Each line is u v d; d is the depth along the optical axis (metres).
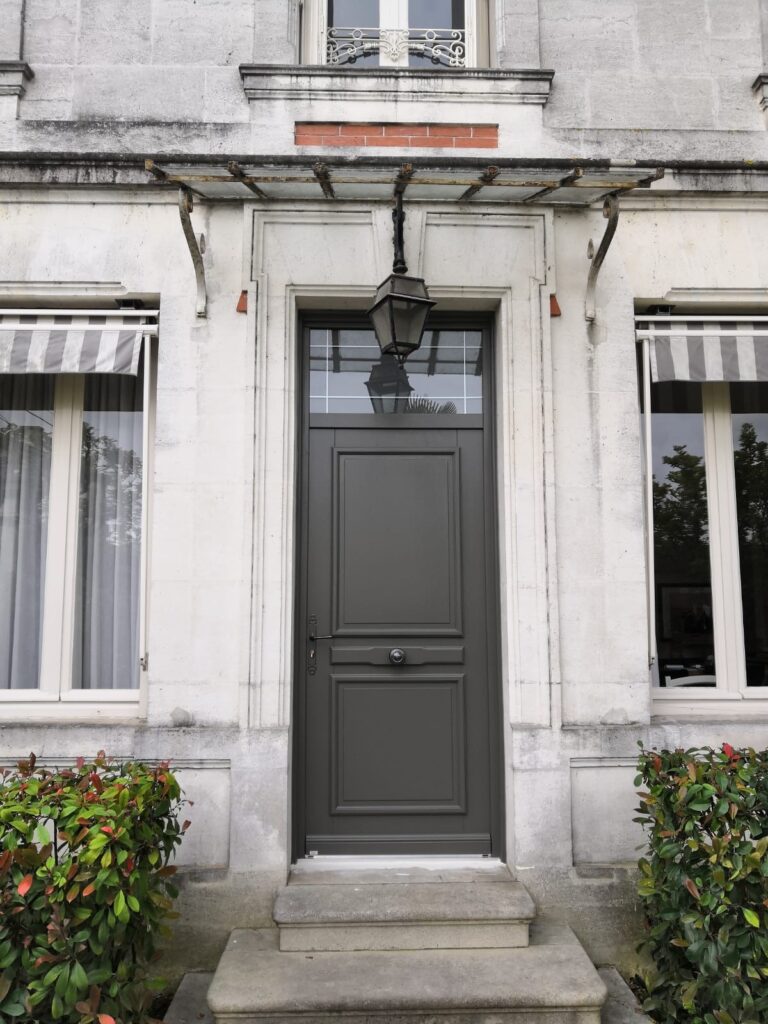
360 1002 2.84
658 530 4.07
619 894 3.51
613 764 3.61
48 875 2.54
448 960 3.11
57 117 3.88
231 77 3.91
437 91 3.91
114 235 3.80
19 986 2.55
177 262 3.79
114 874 2.54
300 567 3.89
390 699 3.87
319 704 3.86
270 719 3.55
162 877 3.05
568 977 2.98
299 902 3.27
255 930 3.39
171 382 3.71
